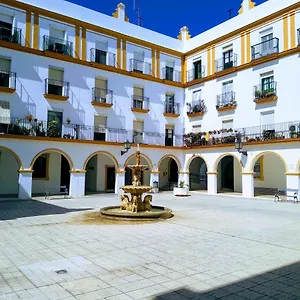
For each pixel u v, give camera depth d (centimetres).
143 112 2583
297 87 2011
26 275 529
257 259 637
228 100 2456
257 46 2281
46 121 2100
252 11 2333
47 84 2114
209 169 2459
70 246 727
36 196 2053
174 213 1314
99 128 2352
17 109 1986
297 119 1998
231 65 2486
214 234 882
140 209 1244
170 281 507
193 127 2770
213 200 1938
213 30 2644
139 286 484
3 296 443
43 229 933
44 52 2097
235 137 2234
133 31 2569
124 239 803
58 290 465
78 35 2278
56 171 2314
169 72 2816
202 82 2700
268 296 454
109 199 1895
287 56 2078
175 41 2856
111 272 546
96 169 2586
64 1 2216
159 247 725
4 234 859
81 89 2267
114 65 2441
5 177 2119
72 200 1828
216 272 554
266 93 2170
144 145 2466
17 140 1881
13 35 2003
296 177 1878
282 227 1006
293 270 570
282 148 1959
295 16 2050
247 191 2141
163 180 2975
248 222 1102
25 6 2053
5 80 1973
